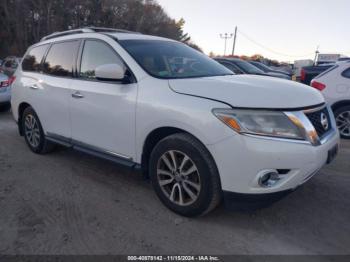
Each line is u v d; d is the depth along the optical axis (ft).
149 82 10.69
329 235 9.55
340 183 13.05
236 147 8.66
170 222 10.17
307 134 9.05
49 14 114.11
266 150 8.55
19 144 18.54
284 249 8.91
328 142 9.92
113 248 8.93
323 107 10.38
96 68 11.39
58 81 13.97
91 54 12.84
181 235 9.51
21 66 17.57
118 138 11.56
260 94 9.20
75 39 13.82
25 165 15.10
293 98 9.43
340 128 20.86
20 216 10.54
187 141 9.53
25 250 8.82
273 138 8.65
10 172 14.24
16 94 17.11
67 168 14.71
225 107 8.87
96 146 12.59
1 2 116.67
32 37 119.65
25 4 113.80
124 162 11.59
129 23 146.92
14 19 115.34
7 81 26.32
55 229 9.80
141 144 10.80
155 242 9.19
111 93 11.45
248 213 10.68
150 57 11.90
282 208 11.04
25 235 9.50
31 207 11.12
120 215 10.60
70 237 9.41
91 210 10.93
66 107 13.48
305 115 9.31
